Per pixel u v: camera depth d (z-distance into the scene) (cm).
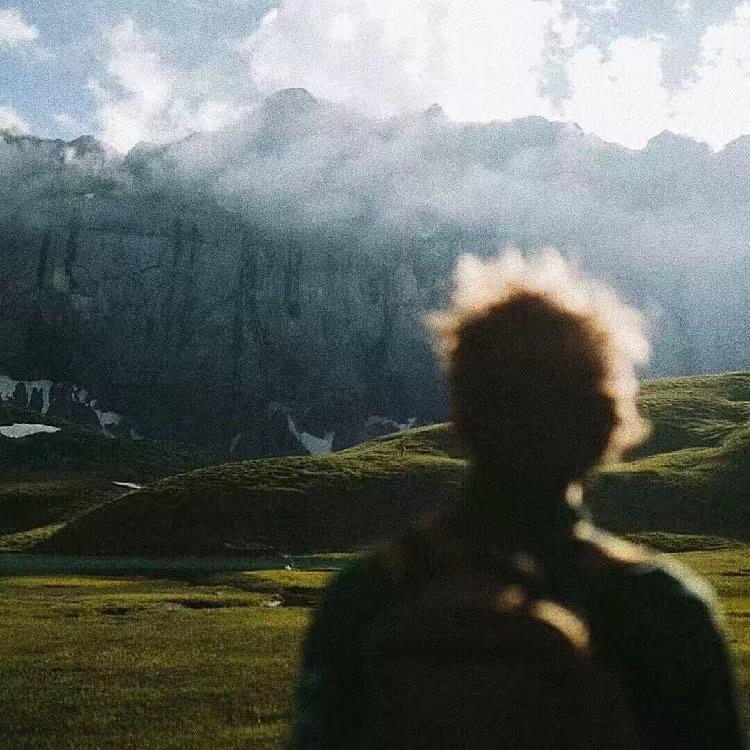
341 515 16150
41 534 17638
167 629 4719
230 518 15888
